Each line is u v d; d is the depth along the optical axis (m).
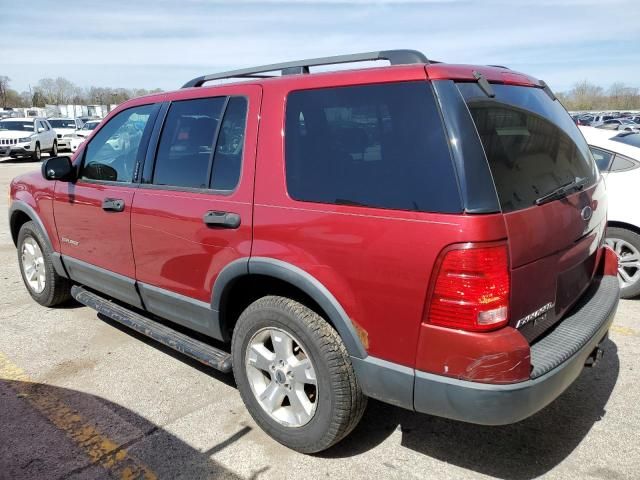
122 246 3.76
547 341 2.55
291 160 2.75
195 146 3.28
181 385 3.66
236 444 3.01
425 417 3.27
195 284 3.24
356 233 2.44
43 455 2.93
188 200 3.20
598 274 3.39
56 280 4.85
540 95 3.03
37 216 4.75
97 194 3.93
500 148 2.37
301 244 2.63
